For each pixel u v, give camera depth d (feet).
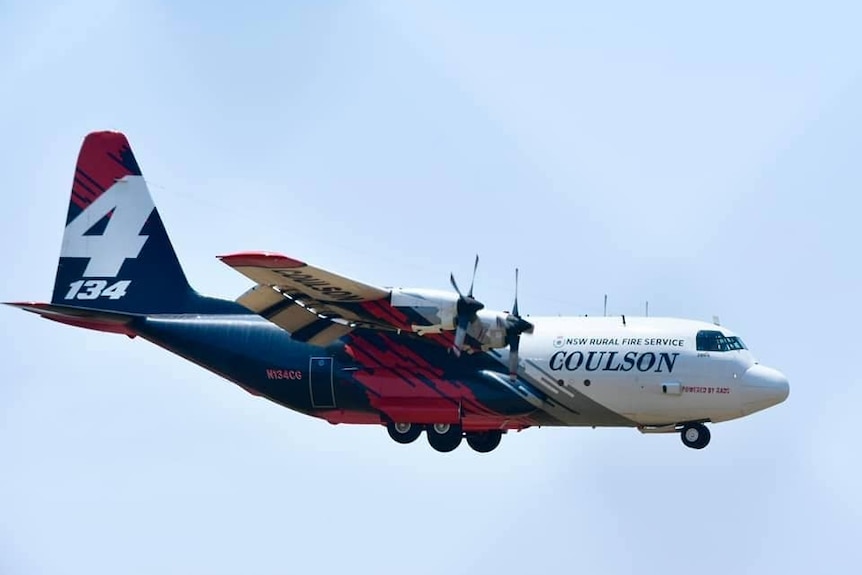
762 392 375.66
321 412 401.29
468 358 387.96
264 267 343.67
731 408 377.71
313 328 385.09
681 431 392.27
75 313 403.13
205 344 404.57
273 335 400.88
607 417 386.11
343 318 377.09
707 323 388.57
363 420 402.11
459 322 366.84
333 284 356.38
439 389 387.55
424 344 389.39
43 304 398.42
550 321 393.50
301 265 341.00
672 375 377.91
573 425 393.50
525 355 386.11
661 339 381.81
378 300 366.43
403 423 398.62
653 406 380.78
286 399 399.85
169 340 409.08
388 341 391.45
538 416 388.78
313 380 394.52
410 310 364.99
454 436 403.95
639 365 379.55
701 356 378.32
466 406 386.32
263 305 373.61
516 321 373.61
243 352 400.88
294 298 368.48
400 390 389.39
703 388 376.68
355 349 393.29
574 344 385.09
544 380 383.86
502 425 395.34
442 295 365.81
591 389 381.60
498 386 384.27
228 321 406.62
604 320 391.65
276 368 397.80
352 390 392.68
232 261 341.00
